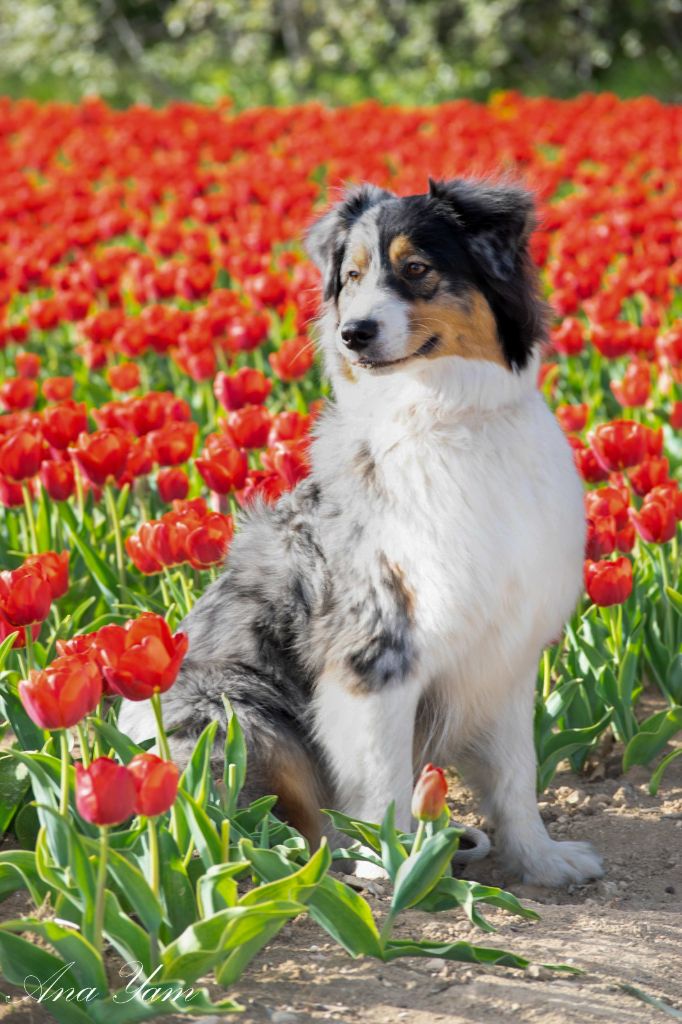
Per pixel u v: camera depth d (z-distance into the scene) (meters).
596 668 7.57
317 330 7.34
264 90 37.94
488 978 5.11
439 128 22.73
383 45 39.16
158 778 4.38
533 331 6.43
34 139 22.73
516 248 6.40
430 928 5.57
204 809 5.43
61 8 39.62
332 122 23.47
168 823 5.53
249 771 6.33
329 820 6.77
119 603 8.18
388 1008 4.88
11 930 5.19
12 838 6.58
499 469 6.14
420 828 5.08
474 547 6.04
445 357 6.15
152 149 22.97
